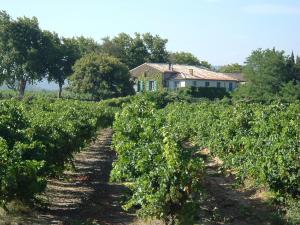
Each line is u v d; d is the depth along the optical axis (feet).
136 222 42.09
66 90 234.38
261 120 64.13
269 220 42.52
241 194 53.26
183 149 39.65
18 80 253.44
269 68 212.23
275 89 211.61
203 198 48.98
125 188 57.21
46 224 40.47
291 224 40.81
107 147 103.04
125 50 360.28
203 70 289.94
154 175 35.86
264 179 45.70
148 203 36.19
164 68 274.57
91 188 57.06
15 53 248.52
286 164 44.86
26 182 37.68
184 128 90.99
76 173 67.26
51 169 49.75
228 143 68.74
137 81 276.82
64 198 51.03
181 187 35.04
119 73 224.53
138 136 48.52
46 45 256.52
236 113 77.00
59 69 259.19
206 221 42.75
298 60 216.95
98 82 223.51
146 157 37.73
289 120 65.92
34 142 43.34
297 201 44.80
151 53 366.43
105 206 47.98
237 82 278.26
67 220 42.14
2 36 250.16
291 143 48.19
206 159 79.10
